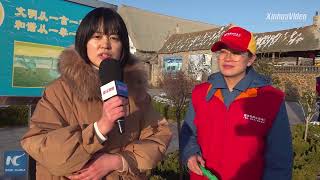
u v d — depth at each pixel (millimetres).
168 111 14633
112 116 1737
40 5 3148
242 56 2832
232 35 2844
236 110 2861
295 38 31266
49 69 3250
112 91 1758
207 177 2887
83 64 2010
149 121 2256
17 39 3000
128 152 2074
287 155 2820
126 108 1974
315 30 30484
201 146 3014
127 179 2053
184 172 5664
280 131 2822
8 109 12539
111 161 1958
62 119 1974
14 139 10234
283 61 36188
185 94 11633
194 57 35156
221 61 2900
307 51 30562
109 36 2072
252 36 2908
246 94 2873
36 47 3137
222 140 2877
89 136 1773
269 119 2820
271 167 2836
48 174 1960
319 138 9406
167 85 11984
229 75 2863
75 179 1894
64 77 2016
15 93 3010
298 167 6711
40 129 1896
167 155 6730
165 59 38469
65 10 3342
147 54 40688
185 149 3092
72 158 1786
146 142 2145
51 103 1971
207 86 3057
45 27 3197
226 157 2855
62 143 1765
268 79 2988
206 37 35531
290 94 28422
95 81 2000
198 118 3035
